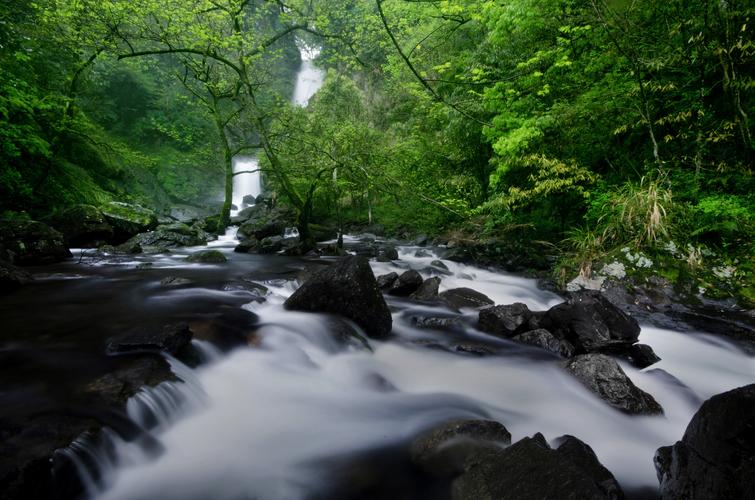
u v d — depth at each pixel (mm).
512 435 3520
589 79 9953
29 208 12281
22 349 4070
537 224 12000
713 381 4902
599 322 5234
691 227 7777
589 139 10352
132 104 26312
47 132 12734
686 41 8688
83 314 5344
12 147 9898
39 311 5438
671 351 5703
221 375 4109
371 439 3369
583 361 4461
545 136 10258
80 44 11961
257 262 10609
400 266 10797
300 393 4055
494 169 12539
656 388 4508
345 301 5648
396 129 18391
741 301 6566
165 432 3188
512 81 9617
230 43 12297
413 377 4586
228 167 16734
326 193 18359
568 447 2816
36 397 3154
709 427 2334
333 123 17156
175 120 27672
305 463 3049
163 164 26594
